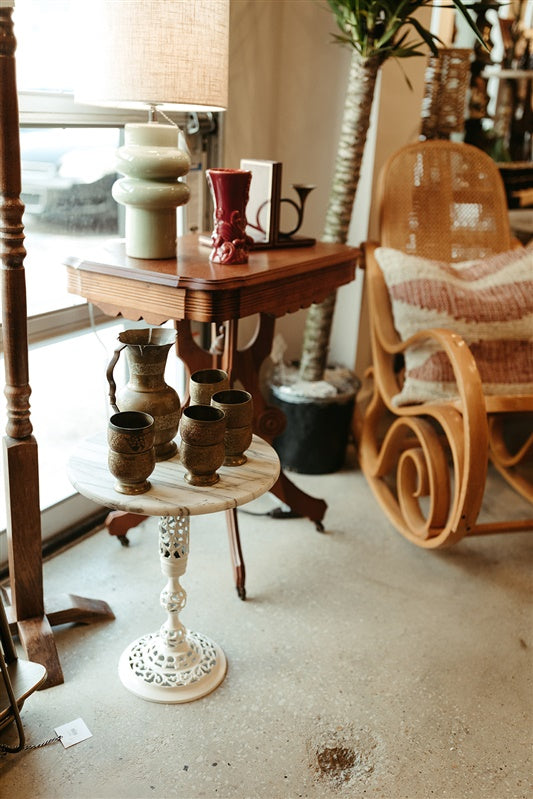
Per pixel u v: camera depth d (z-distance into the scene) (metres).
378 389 2.32
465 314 2.03
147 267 1.56
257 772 1.33
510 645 1.70
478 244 2.41
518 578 1.96
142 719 1.42
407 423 2.02
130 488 1.23
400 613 1.78
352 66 2.12
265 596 1.81
